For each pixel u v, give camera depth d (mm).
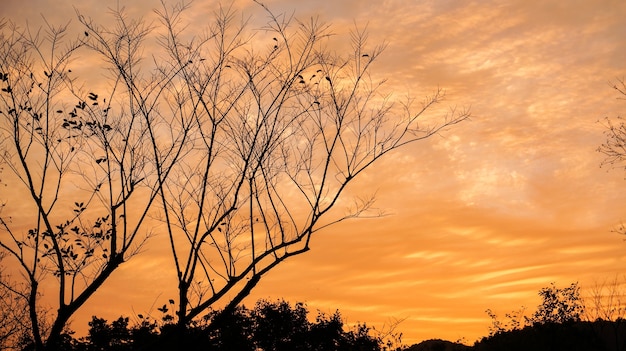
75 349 23469
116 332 23641
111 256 14203
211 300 13930
